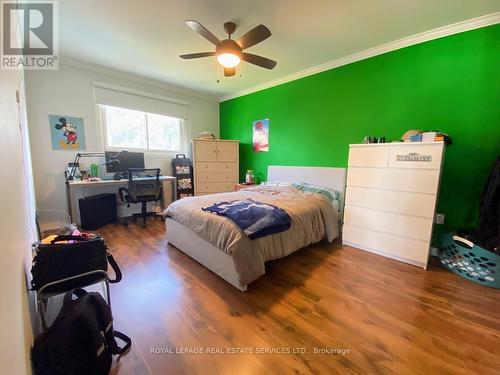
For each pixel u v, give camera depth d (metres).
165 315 1.58
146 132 4.27
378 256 2.54
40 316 1.22
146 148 4.29
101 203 3.51
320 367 1.20
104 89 3.64
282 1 1.98
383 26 2.34
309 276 2.11
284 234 2.19
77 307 1.12
